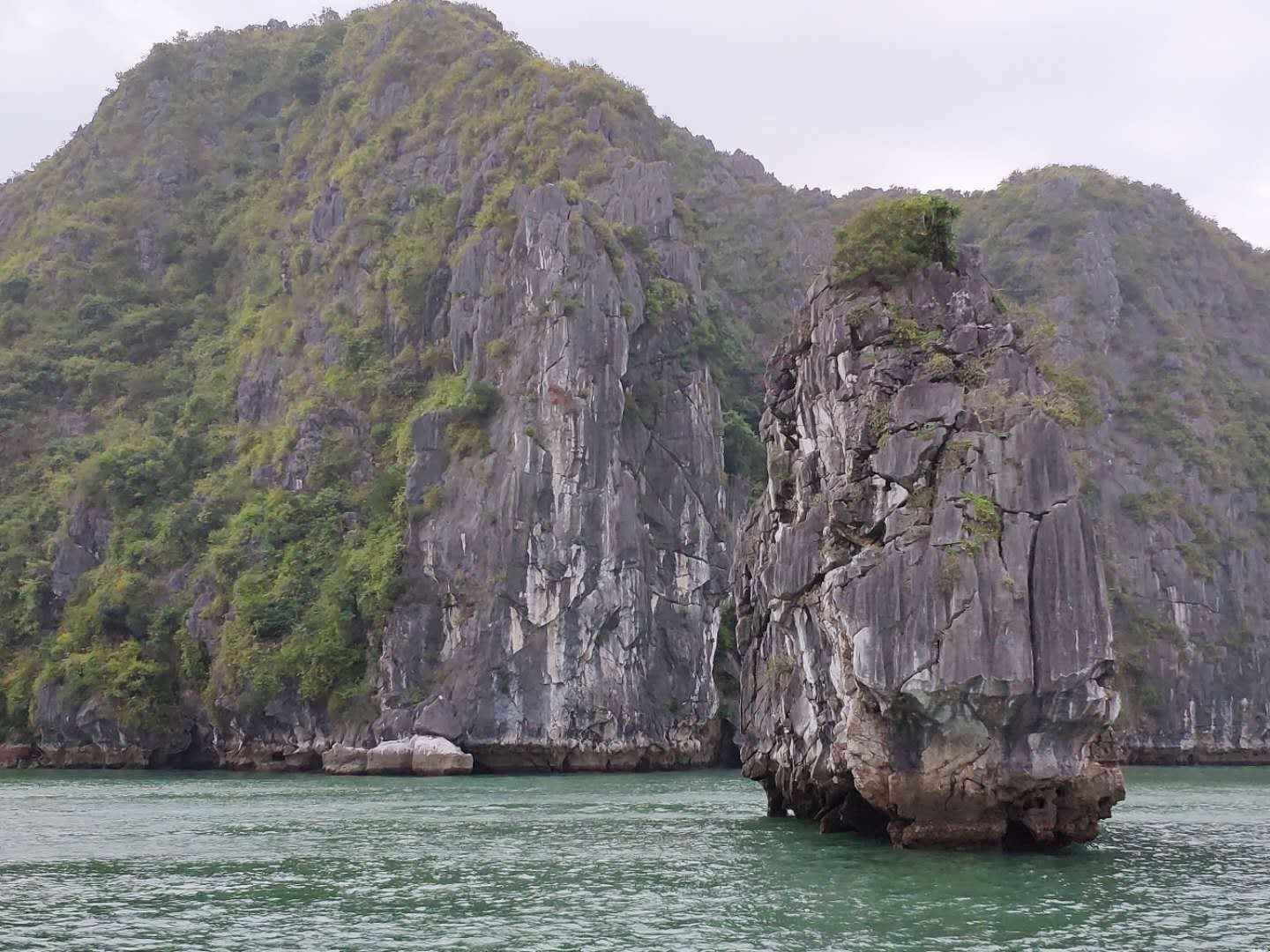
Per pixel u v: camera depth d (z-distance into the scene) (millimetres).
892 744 34438
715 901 29594
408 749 85938
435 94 126812
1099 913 27844
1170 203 164500
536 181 111562
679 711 95875
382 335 113438
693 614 98875
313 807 55688
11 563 108500
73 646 100500
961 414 34938
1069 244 149625
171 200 143750
